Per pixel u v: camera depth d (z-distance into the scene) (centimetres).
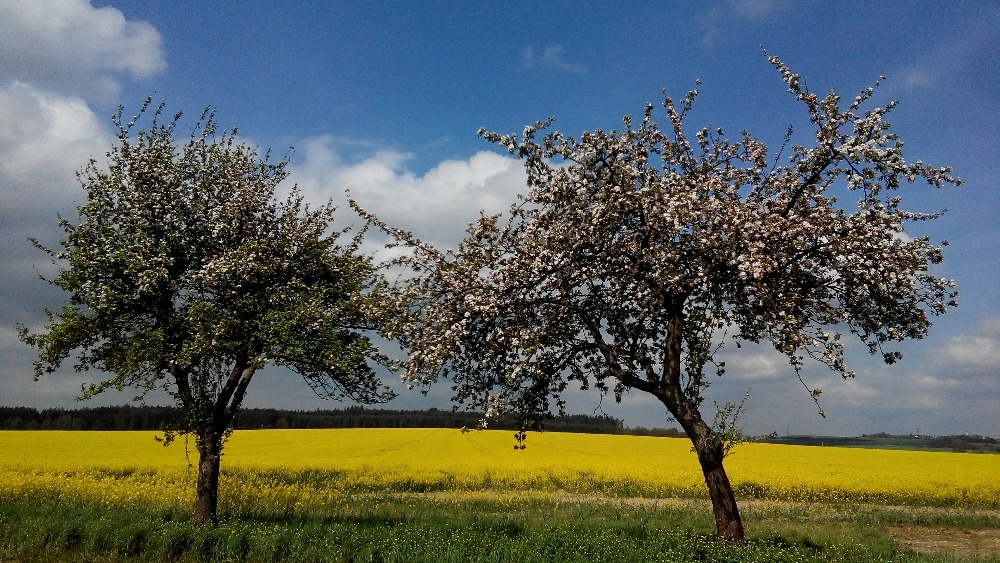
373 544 1065
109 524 1164
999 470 3497
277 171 1524
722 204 998
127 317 1292
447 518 1514
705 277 1018
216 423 1331
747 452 4734
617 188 989
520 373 1055
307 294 1353
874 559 1107
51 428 7000
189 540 1102
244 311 1298
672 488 2447
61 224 1304
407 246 1130
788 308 988
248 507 1666
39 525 1153
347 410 10012
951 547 1438
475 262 1077
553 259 1040
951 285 973
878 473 3069
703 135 1077
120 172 1375
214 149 1485
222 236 1413
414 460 3212
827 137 953
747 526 1545
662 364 1180
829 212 995
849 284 1041
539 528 1268
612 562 951
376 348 1366
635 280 1095
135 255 1259
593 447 4794
